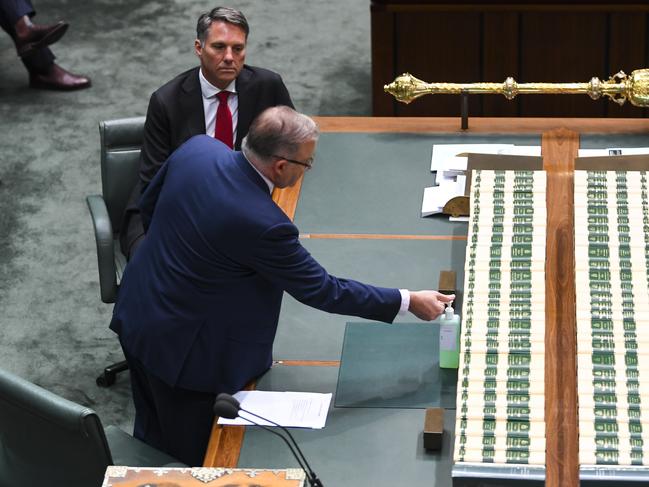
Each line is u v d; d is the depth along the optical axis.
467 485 8.53
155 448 10.66
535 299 9.98
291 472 8.33
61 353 14.99
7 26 21.33
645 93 12.68
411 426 9.29
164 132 13.34
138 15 24.50
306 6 24.75
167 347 10.04
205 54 13.08
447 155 12.93
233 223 9.56
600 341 9.53
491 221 10.86
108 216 12.79
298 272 9.62
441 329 9.75
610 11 18.27
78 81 21.81
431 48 18.77
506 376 9.29
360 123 13.82
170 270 10.01
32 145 20.00
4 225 17.77
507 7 18.34
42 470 9.62
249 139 9.71
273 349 10.34
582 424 8.83
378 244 11.55
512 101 18.98
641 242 10.48
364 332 10.49
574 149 12.73
